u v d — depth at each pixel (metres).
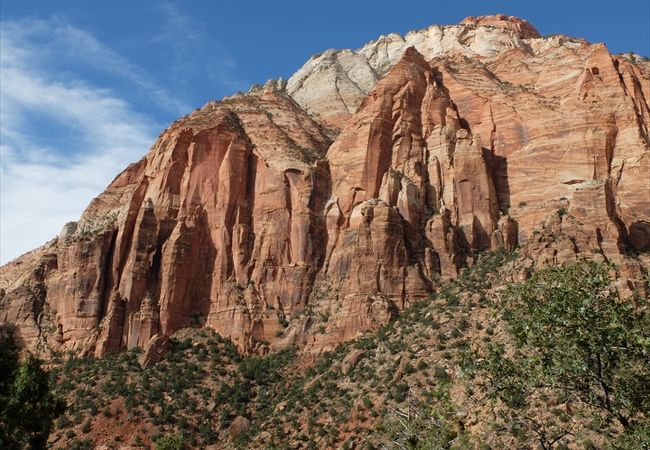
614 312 30.33
